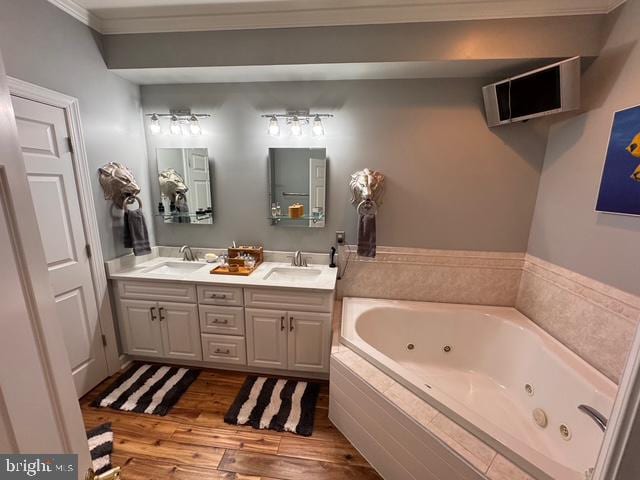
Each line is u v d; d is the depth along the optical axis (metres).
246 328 2.15
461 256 2.32
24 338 0.49
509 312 2.23
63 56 1.76
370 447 1.52
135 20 1.94
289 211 2.39
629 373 0.48
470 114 2.11
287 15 1.83
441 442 1.19
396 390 1.45
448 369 2.21
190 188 2.51
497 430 1.18
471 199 2.23
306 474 1.48
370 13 1.78
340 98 2.22
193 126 2.37
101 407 1.88
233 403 1.93
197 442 1.65
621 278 1.46
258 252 2.46
